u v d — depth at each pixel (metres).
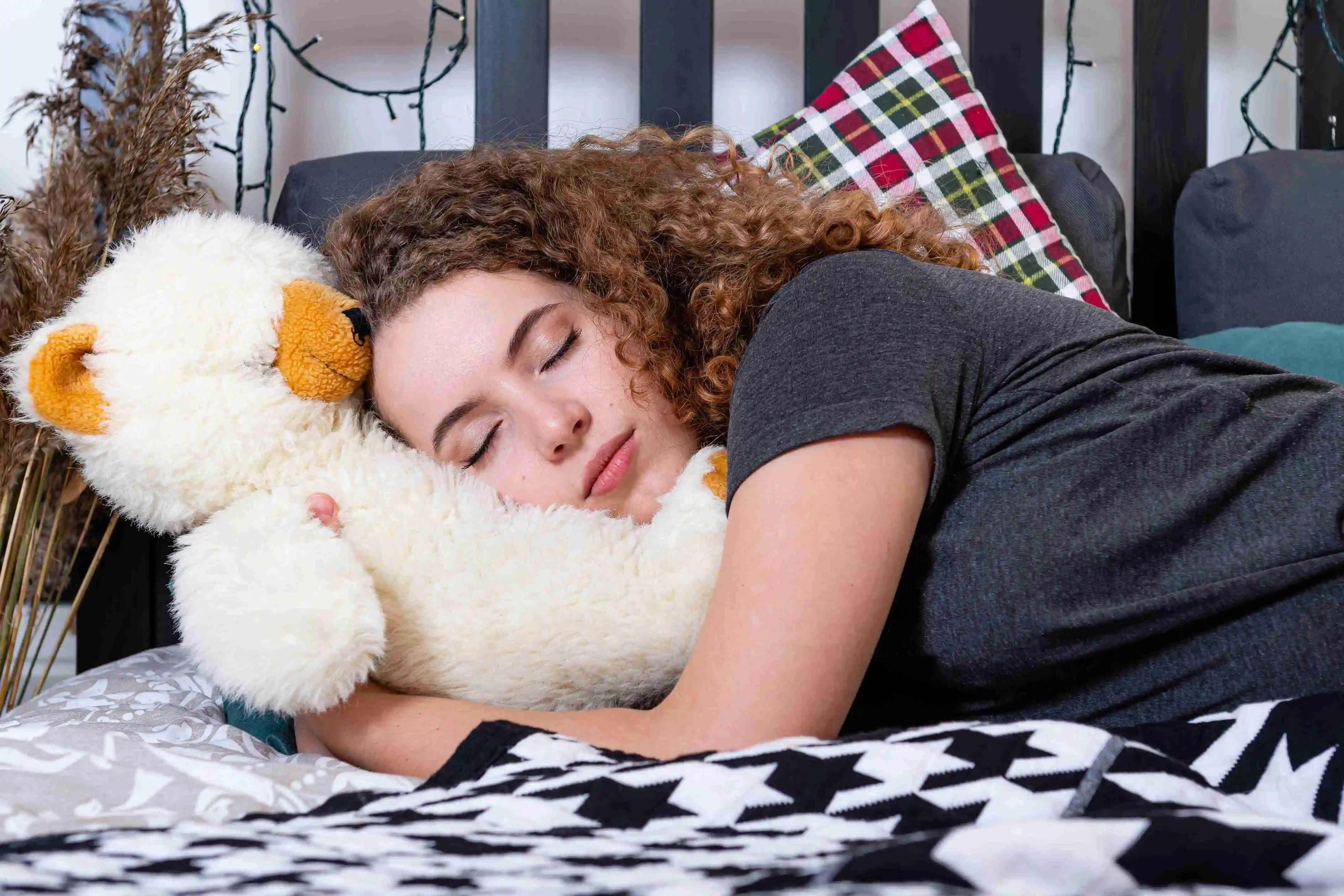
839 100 1.48
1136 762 0.56
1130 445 0.79
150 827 0.57
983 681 0.79
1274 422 0.81
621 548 0.86
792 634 0.67
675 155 1.14
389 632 0.83
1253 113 1.88
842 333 0.76
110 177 1.34
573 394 0.92
